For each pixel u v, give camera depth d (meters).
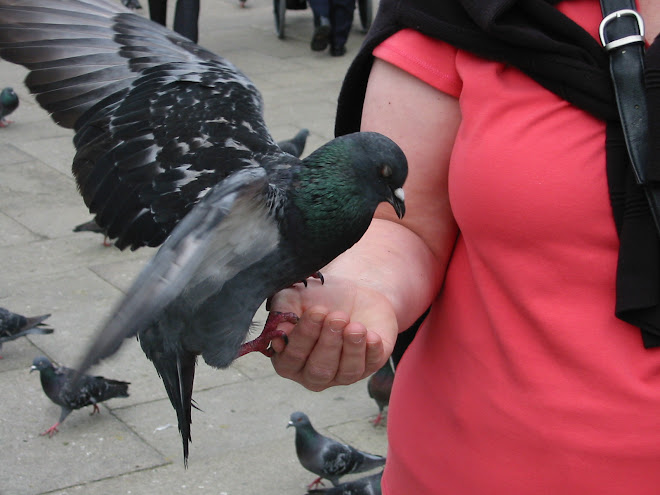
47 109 1.81
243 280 1.63
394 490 1.77
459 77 1.69
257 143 1.75
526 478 1.65
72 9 1.83
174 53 1.85
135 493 2.82
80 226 4.29
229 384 3.43
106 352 1.42
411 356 1.78
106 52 1.83
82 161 1.77
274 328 1.63
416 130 1.72
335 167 1.67
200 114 1.77
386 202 1.75
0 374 3.48
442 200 1.74
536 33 1.62
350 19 7.55
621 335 1.62
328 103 6.40
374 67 1.76
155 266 1.47
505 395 1.66
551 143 1.62
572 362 1.63
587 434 1.62
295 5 8.05
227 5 9.41
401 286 1.69
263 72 7.12
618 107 1.60
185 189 1.72
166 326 1.65
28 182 5.16
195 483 2.88
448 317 1.72
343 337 1.56
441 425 1.71
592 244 1.62
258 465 2.99
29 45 1.81
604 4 1.62
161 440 3.10
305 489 2.91
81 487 2.85
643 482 1.62
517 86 1.65
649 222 1.60
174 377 1.68
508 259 1.64
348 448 2.90
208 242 1.50
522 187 1.62
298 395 3.39
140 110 1.78
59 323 3.79
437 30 1.68
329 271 1.71
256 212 1.59
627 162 1.61
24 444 3.07
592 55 1.62
